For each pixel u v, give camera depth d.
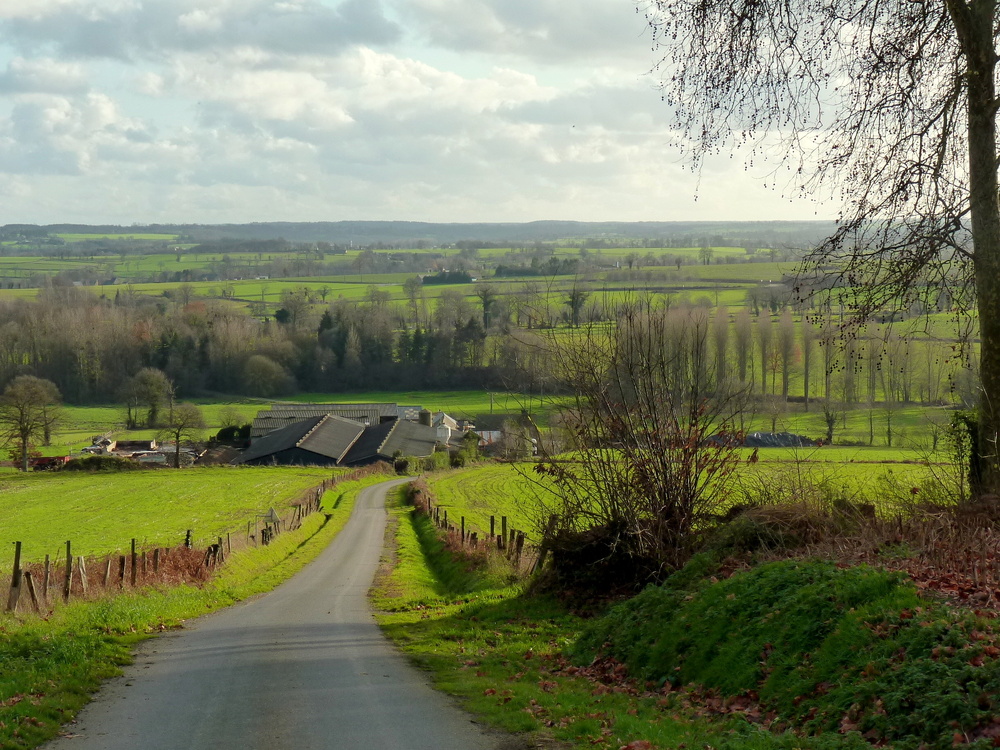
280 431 113.56
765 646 10.00
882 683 8.00
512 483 71.50
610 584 17.45
